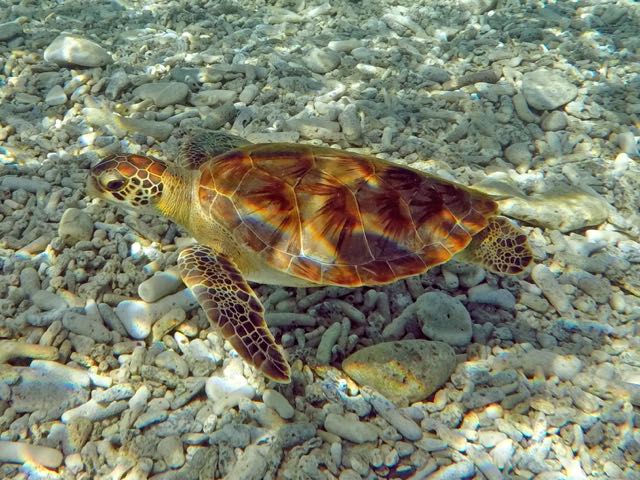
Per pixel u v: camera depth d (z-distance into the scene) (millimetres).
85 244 1162
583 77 1618
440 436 1008
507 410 1042
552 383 1066
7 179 1255
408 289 1168
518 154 1406
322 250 1035
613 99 1564
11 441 965
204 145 1235
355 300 1146
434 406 1035
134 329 1078
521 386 1058
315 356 1070
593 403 1046
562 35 1839
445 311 1109
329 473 970
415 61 1685
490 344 1109
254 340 979
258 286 1161
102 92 1499
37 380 1010
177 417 1003
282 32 1830
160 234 1206
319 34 1832
